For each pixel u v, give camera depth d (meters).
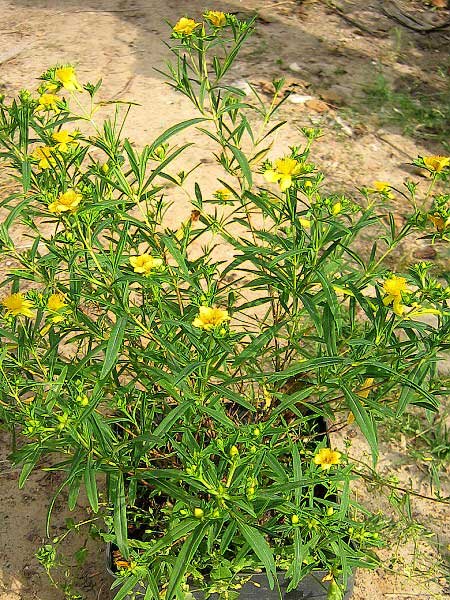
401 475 0.77
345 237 0.60
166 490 0.50
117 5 1.60
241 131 0.58
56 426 0.47
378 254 1.01
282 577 0.58
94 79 1.36
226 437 0.53
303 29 1.50
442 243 1.02
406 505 0.74
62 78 0.54
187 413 0.53
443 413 0.83
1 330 0.51
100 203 0.48
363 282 0.58
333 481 0.55
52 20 1.56
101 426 0.49
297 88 1.33
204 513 0.46
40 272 0.56
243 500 0.46
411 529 0.64
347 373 0.50
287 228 0.61
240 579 0.57
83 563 0.70
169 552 0.54
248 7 1.57
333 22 1.53
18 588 0.69
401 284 0.48
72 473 0.47
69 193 0.46
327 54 1.42
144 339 0.79
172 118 1.26
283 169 0.49
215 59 0.58
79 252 0.48
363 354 0.51
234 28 0.57
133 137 1.21
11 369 0.56
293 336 0.57
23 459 0.49
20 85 1.35
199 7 1.58
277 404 0.65
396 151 1.20
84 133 1.22
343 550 0.52
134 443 0.51
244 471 0.47
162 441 0.48
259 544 0.45
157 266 0.48
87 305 0.73
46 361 0.54
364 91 1.32
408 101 1.30
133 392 0.61
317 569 0.57
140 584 0.54
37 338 0.58
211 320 0.46
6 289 0.96
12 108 0.53
